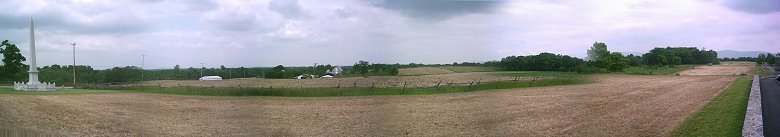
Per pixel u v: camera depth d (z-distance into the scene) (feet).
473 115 100.17
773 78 229.66
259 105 131.23
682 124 70.18
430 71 366.22
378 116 102.73
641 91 161.48
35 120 93.35
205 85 235.40
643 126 72.28
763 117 73.77
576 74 307.58
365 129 84.74
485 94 158.92
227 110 119.34
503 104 122.93
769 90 137.80
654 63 535.60
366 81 249.75
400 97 152.15
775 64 433.89
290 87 199.72
